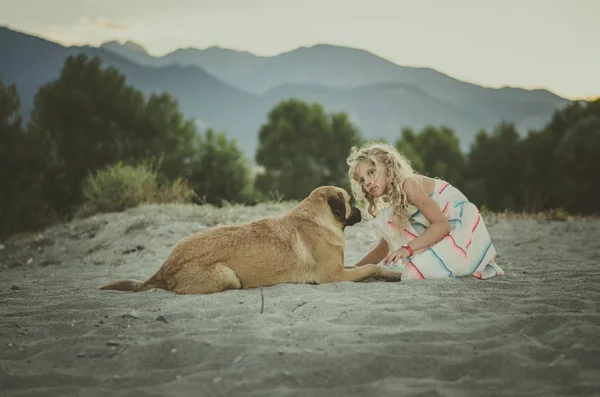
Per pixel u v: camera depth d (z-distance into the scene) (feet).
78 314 15.37
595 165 137.28
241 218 40.63
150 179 49.90
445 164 199.72
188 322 13.88
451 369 10.57
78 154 113.60
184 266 18.25
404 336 12.30
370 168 19.27
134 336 12.94
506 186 174.50
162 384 10.32
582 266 22.97
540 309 14.44
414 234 19.45
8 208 84.99
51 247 37.40
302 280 18.84
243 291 17.63
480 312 14.32
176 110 128.36
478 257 19.07
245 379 10.34
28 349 12.44
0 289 21.76
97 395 9.84
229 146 138.51
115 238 36.37
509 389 9.76
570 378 10.16
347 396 9.54
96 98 117.29
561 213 49.24
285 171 177.99
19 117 92.43
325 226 19.43
